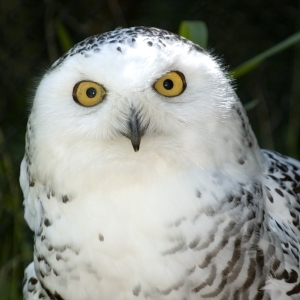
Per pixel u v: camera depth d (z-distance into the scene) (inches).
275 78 177.9
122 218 121.0
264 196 123.6
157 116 121.6
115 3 160.4
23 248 137.6
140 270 121.1
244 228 121.6
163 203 121.0
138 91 121.8
